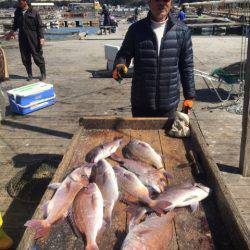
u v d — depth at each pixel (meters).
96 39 17.78
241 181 4.16
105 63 11.16
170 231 1.98
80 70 10.23
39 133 5.62
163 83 3.49
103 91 8.01
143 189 2.24
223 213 2.12
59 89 8.24
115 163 2.77
